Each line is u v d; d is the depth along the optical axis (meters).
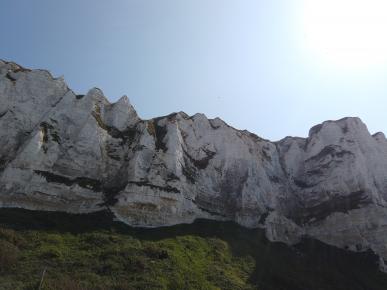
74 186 54.72
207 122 77.19
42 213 50.19
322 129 85.38
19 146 56.94
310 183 78.56
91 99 66.50
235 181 71.12
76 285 34.50
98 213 53.41
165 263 43.12
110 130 65.06
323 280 52.88
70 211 52.59
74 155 58.19
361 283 55.47
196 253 49.19
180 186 61.16
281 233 65.81
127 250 44.31
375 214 67.50
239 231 61.75
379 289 54.72
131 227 52.88
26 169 52.72
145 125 67.31
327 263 60.50
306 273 53.72
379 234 65.62
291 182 80.31
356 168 74.56
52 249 41.44
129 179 57.62
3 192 49.97
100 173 58.84
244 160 74.81
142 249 45.47
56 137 58.75
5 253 37.56
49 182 53.31
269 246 60.44
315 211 73.00
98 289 34.75
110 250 43.50
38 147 55.19
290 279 49.16
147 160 61.59
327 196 73.81
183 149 68.81
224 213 65.81
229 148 75.00
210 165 70.75
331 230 68.19
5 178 50.97
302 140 88.19
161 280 39.06
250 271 48.59
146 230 53.25
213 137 75.44
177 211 58.62
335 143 81.19
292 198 76.62
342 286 52.31
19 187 51.12
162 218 56.62
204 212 62.94
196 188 65.31
